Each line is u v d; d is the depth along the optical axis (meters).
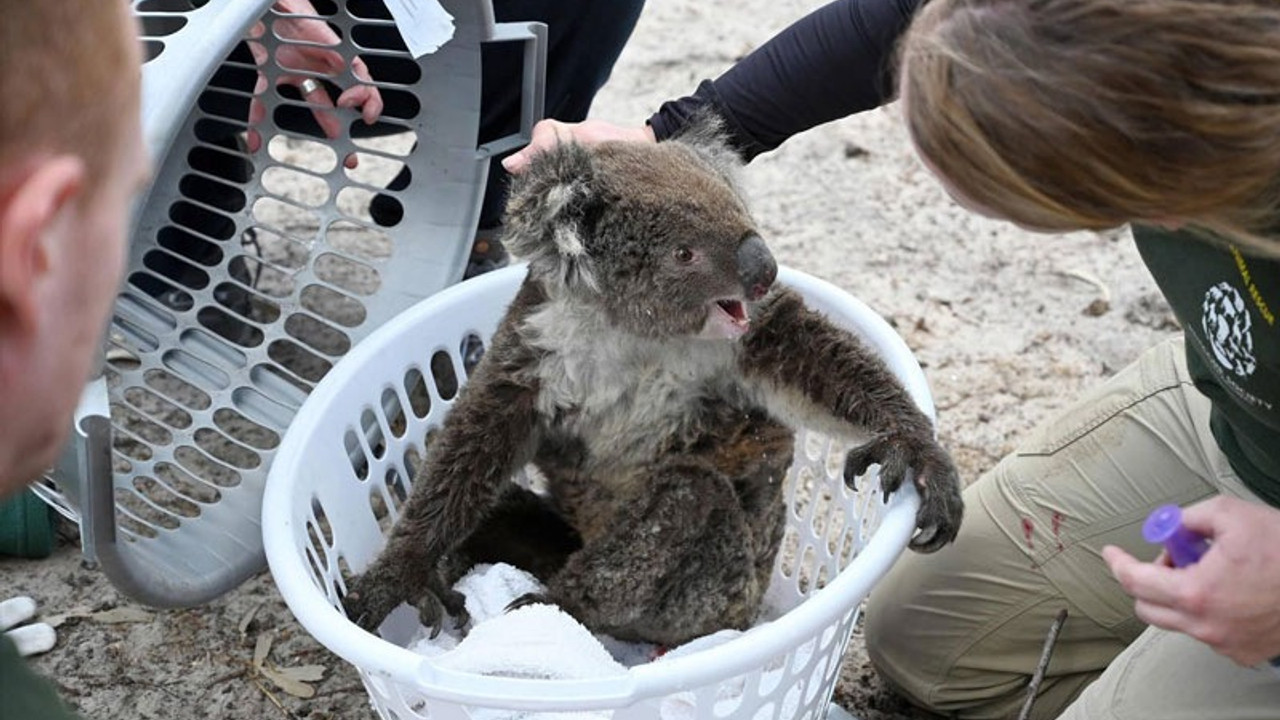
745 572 2.42
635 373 2.36
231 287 3.54
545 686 1.83
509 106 3.29
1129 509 2.40
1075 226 1.51
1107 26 1.34
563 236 2.15
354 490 2.55
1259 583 1.64
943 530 2.17
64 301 1.07
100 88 1.05
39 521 2.94
